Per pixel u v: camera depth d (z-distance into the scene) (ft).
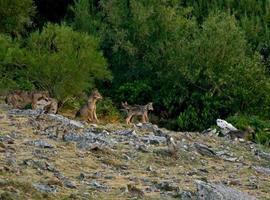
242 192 143.64
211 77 396.98
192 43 418.72
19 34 456.04
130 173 165.07
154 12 470.80
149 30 465.88
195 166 185.88
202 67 409.90
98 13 496.64
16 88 342.44
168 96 418.72
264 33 493.36
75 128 212.84
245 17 492.13
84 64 351.25
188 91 414.21
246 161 204.74
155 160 183.93
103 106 330.75
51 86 342.44
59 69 339.57
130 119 274.36
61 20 520.01
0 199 123.75
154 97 425.28
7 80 340.18
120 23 480.23
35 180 143.13
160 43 446.60
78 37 362.33
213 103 370.53
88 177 153.69
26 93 283.59
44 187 137.59
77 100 343.87
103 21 493.36
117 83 458.09
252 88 365.40
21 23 459.32
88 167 164.96
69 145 185.88
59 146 182.39
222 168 187.42
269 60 411.75
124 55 466.70
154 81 439.22
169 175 168.45
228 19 428.56
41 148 177.99
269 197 155.84
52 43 365.61
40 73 341.41
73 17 523.29
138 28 467.52
